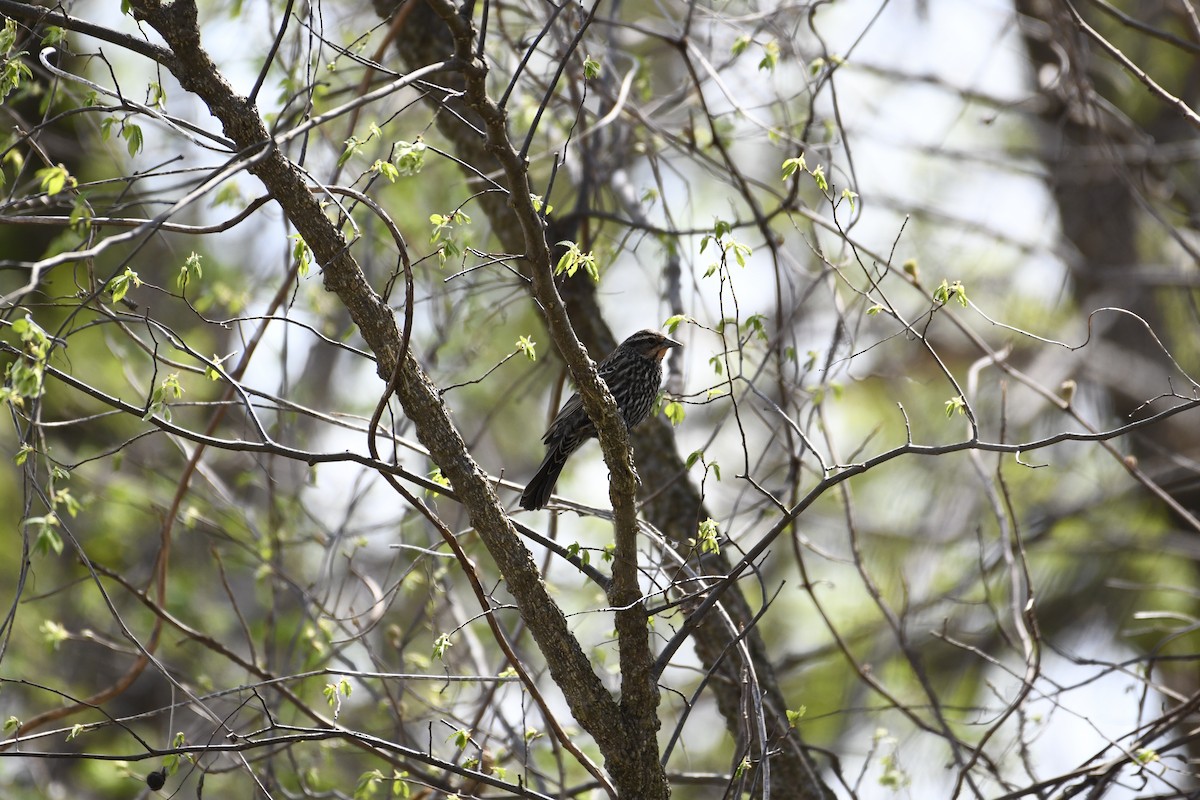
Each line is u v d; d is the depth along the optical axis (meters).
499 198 11.69
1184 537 17.58
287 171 7.13
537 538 7.82
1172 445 18.36
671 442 11.77
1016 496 18.36
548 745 11.77
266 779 9.84
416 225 13.51
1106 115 17.80
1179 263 18.70
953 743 9.40
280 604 13.95
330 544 10.45
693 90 12.34
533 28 12.00
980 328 19.23
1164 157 14.88
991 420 19.03
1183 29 17.97
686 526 11.42
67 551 15.04
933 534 18.22
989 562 17.33
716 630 10.69
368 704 12.52
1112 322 18.95
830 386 10.28
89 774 13.95
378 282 12.09
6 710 14.20
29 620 14.53
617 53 11.87
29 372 6.02
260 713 9.49
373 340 7.39
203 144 6.61
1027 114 19.11
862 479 19.06
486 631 13.29
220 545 13.37
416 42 11.77
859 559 10.22
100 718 14.55
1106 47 9.48
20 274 16.31
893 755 9.89
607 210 13.43
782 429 11.69
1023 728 9.91
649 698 7.57
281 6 11.78
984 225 17.22
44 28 8.01
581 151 11.75
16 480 15.40
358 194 6.72
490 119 6.58
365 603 12.70
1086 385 19.33
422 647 13.16
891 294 18.95
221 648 9.11
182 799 13.82
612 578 7.54
